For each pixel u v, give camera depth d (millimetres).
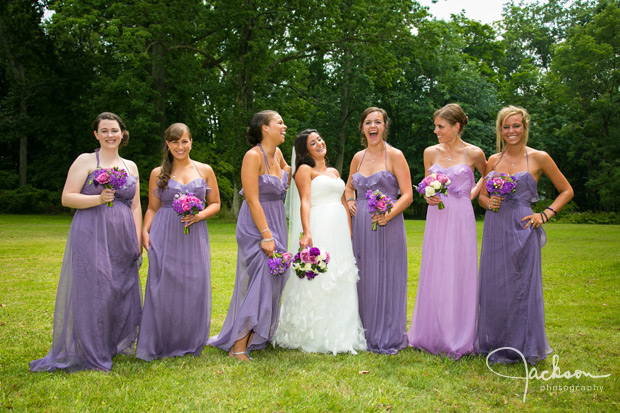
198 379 3486
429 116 30109
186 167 4293
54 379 3451
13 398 3109
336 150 28703
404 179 4441
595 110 32469
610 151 31719
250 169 4121
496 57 40156
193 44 22078
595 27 32344
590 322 5188
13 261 8859
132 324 4094
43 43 27031
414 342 4359
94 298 3746
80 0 18500
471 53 39594
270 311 4012
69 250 3785
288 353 4191
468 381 3531
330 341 4203
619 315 5469
